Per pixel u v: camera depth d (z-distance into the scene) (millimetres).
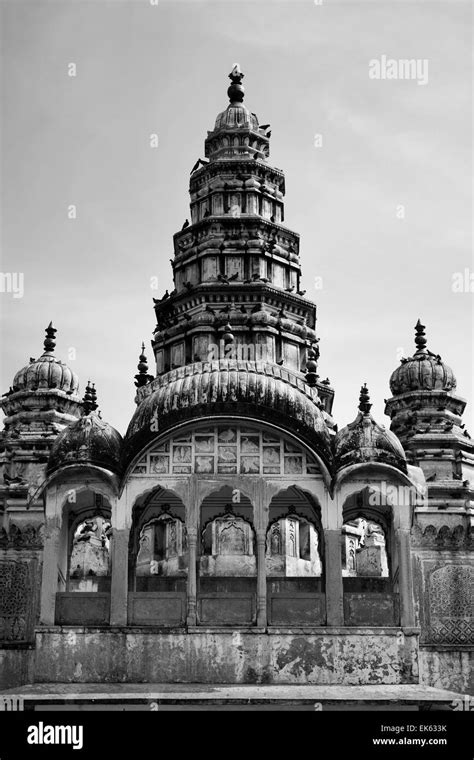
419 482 28312
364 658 26406
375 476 27703
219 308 38344
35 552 32312
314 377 38031
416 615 32594
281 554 35031
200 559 34219
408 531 27562
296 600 27469
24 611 31828
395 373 41000
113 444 27891
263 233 40375
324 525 27375
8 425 39094
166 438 27797
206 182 41906
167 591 29266
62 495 27609
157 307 40094
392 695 24281
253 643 26453
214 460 27750
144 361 38688
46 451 37094
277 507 32469
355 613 27469
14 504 32781
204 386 28078
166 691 24422
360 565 42000
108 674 26219
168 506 31828
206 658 26328
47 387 39312
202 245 39781
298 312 39719
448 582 32969
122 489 27422
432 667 32031
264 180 41906
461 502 35031
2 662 31203
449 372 40469
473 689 31969
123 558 27078
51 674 26234
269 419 27734
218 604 27391
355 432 28125
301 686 25734
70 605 27297
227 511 31031
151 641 26469
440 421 39250
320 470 27688
